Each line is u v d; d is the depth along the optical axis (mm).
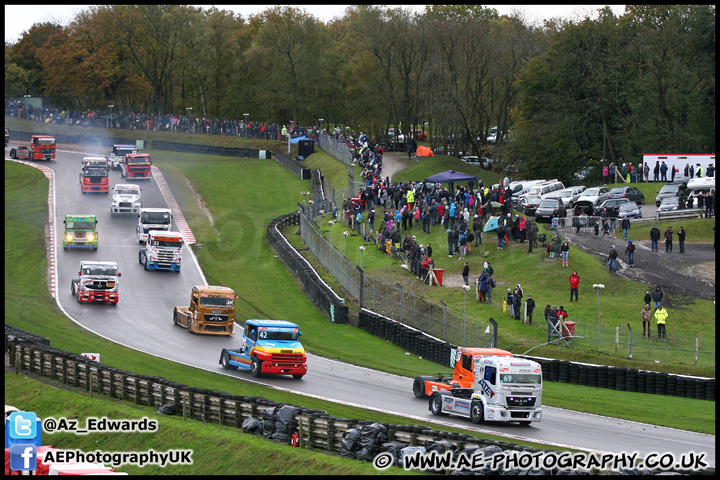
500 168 148250
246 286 79188
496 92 154750
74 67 174125
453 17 148750
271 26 165125
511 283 71750
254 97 182625
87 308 67688
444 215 87125
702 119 127938
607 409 43594
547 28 152750
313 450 29578
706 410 44156
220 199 115000
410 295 66688
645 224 86438
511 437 35000
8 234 90312
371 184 100125
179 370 49031
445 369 55719
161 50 172750
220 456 30688
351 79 164375
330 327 67688
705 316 61781
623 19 141875
